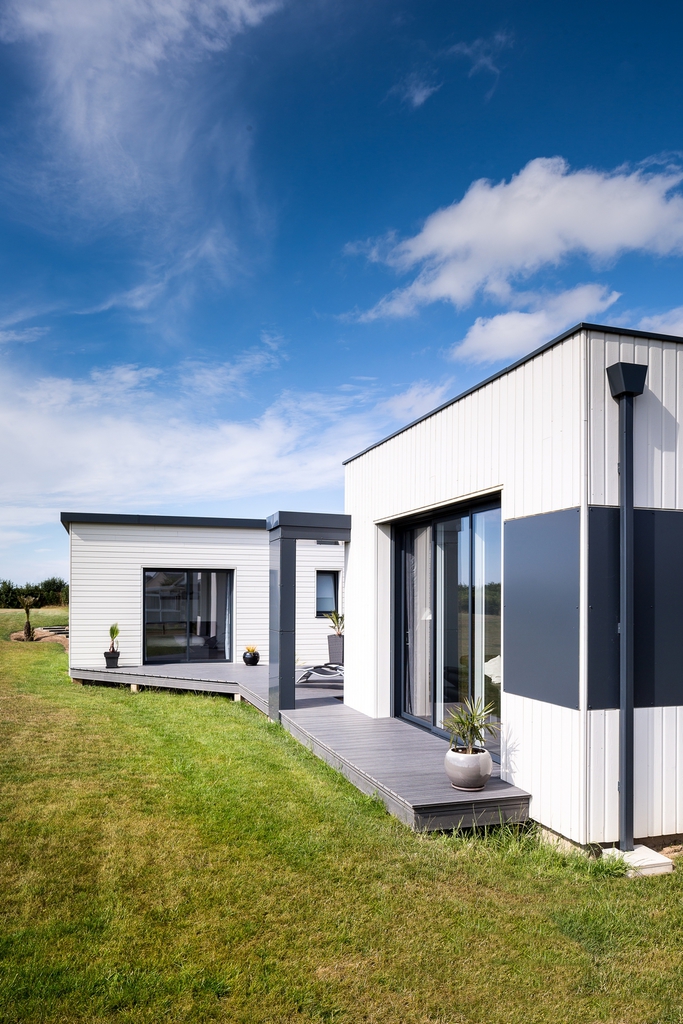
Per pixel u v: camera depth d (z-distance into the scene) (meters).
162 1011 2.75
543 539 4.86
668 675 4.66
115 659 13.05
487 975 3.05
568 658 4.53
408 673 8.12
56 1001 2.81
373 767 5.82
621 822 4.38
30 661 15.63
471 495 5.97
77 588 13.23
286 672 8.73
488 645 6.11
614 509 4.52
